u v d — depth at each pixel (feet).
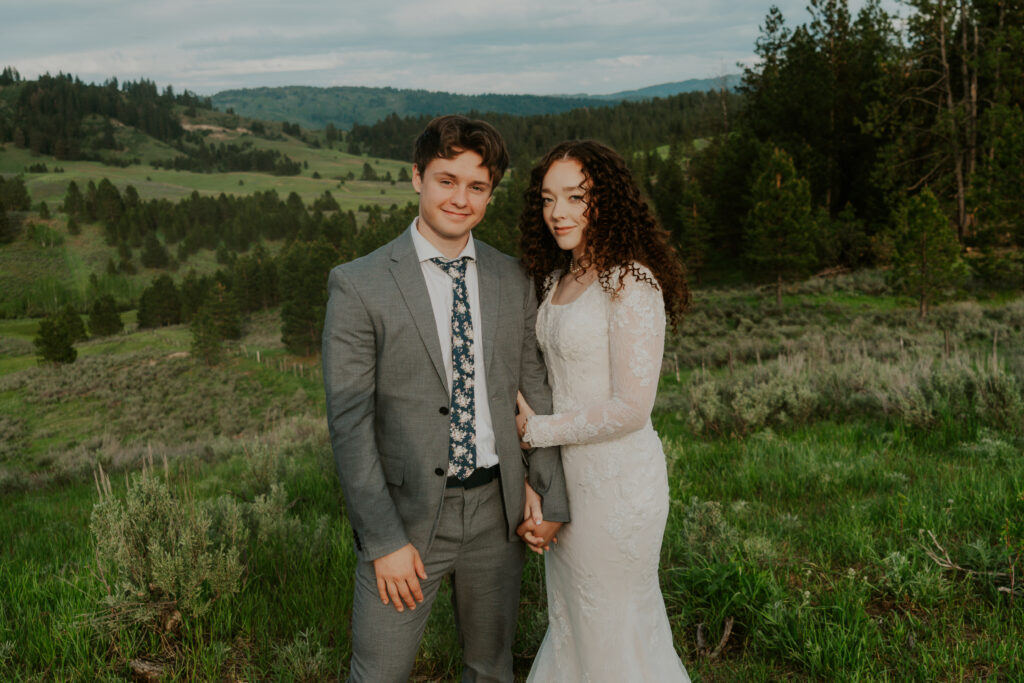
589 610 7.39
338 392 6.21
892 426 20.65
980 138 105.09
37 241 594.24
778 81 145.28
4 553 15.33
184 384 191.52
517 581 7.26
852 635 8.50
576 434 6.93
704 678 8.43
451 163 6.23
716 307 100.22
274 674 8.77
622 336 6.89
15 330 393.70
